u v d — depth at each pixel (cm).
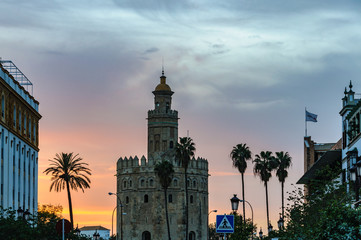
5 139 8262
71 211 11769
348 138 6031
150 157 19075
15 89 8875
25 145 9406
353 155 5506
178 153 15188
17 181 8856
